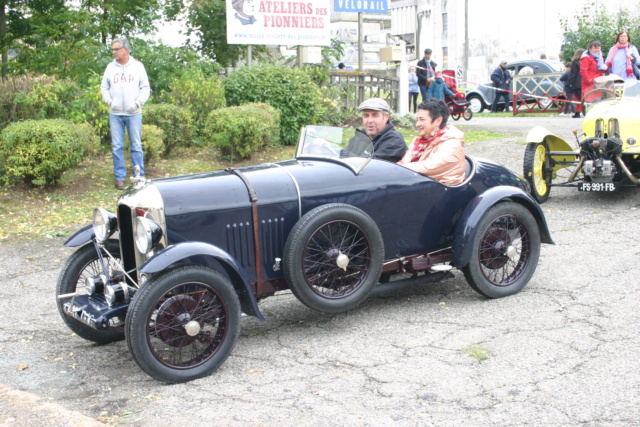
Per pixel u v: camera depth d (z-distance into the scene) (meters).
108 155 11.37
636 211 7.57
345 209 4.38
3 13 14.38
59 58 13.34
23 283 6.17
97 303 4.20
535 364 3.84
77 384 3.98
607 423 3.13
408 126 14.72
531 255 5.19
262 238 4.33
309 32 14.08
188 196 4.14
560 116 18.41
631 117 7.78
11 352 4.55
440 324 4.61
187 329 3.88
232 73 13.18
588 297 4.95
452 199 5.05
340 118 14.36
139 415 3.49
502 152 11.35
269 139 11.84
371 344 4.32
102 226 4.41
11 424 3.25
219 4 14.84
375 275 4.55
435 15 31.42
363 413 3.37
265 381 3.85
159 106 11.48
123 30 15.18
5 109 10.48
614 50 11.60
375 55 22.45
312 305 4.32
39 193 9.23
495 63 30.34
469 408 3.36
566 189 9.07
